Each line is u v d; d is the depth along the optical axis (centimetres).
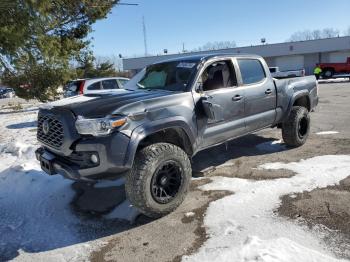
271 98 587
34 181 558
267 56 4791
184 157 423
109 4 1616
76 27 1588
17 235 402
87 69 2820
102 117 375
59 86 1200
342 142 679
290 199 426
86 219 429
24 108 2239
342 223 363
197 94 465
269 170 537
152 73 543
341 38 4447
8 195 525
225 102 500
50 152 435
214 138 492
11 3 902
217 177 525
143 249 352
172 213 420
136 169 390
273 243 328
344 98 1459
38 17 970
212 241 350
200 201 445
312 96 699
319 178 482
